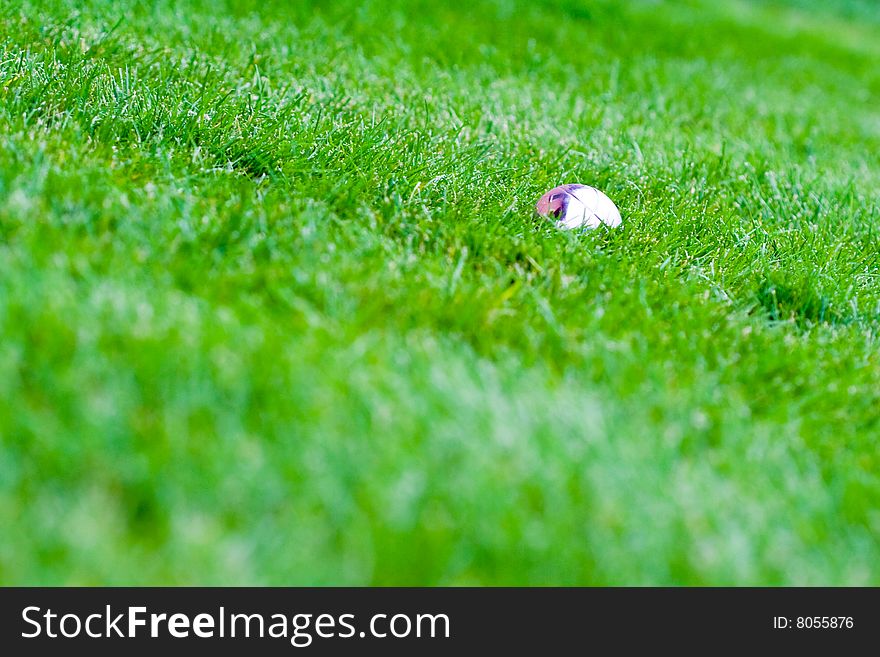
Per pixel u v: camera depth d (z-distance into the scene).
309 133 5.36
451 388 3.08
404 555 2.43
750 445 3.19
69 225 3.58
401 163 5.34
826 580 2.69
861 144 9.36
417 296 3.72
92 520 2.29
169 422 2.63
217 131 5.14
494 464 2.75
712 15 15.48
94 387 2.73
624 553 2.58
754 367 3.82
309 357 3.02
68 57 5.84
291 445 2.66
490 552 2.50
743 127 8.85
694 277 4.73
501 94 7.79
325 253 3.94
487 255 4.42
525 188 5.44
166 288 3.32
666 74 10.51
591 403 3.18
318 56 7.72
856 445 3.41
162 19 7.73
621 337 3.82
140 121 5.04
